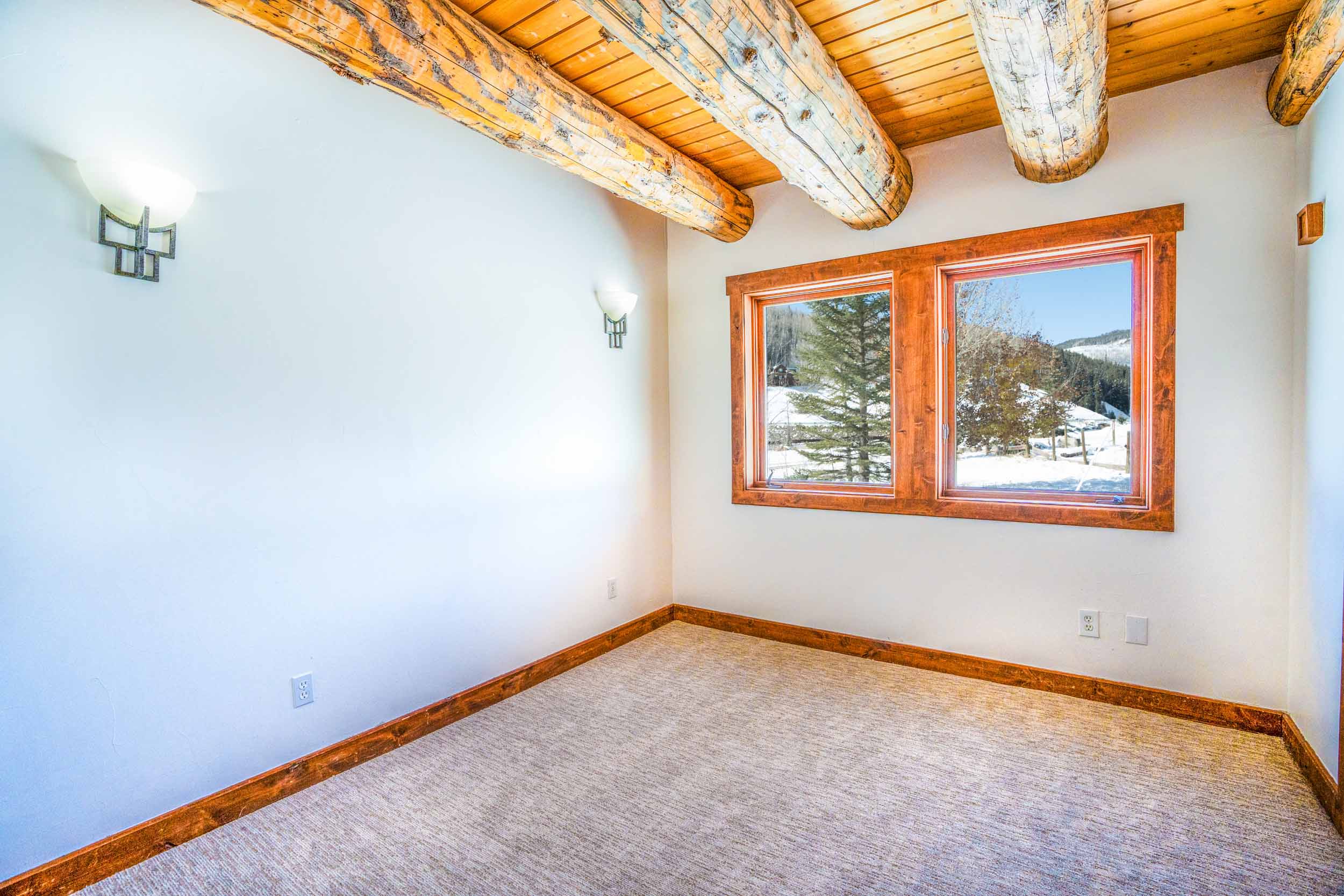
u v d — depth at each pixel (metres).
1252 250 2.35
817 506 3.40
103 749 1.75
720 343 3.72
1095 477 2.79
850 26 2.00
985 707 2.67
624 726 2.57
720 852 1.79
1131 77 2.42
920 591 3.12
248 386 2.04
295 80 2.15
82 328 1.70
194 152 1.90
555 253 3.15
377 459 2.39
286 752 2.14
